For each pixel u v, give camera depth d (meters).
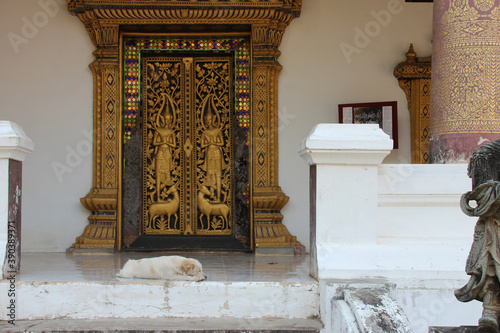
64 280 4.37
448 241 4.45
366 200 4.34
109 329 3.89
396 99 7.78
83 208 7.62
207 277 4.68
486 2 5.04
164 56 7.91
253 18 7.52
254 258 6.76
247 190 7.75
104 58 7.56
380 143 4.23
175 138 7.86
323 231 4.34
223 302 4.25
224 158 7.86
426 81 7.70
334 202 4.34
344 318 3.65
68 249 7.37
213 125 7.88
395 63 7.82
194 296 4.25
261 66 7.61
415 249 4.33
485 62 5.02
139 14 7.43
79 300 4.24
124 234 7.65
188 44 7.87
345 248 4.30
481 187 3.18
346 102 7.79
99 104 7.59
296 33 7.84
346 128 4.35
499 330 3.21
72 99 7.67
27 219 7.57
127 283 4.25
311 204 4.68
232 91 7.87
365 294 3.84
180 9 7.39
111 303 4.24
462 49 5.05
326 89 7.81
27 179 7.59
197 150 7.86
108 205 7.41
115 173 7.52
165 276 4.48
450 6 5.12
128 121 7.77
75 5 7.49
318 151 4.27
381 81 7.80
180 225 7.77
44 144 7.64
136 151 7.73
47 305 4.24
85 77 7.70
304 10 7.86
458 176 4.51
